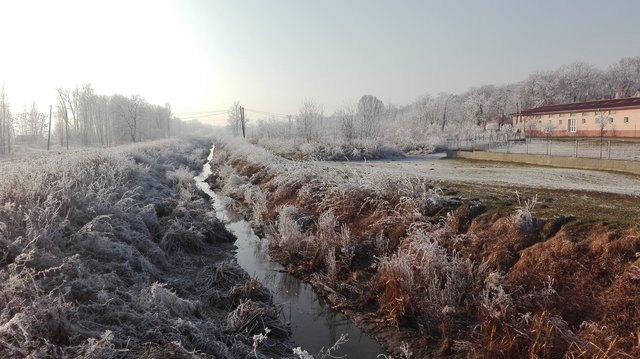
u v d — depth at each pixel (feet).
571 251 25.09
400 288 26.86
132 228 34.88
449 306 24.94
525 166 84.84
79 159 51.31
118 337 18.93
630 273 21.85
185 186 69.31
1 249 22.50
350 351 23.88
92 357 16.24
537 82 256.32
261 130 226.99
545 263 25.17
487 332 21.85
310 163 65.87
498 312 21.93
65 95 248.32
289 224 40.93
